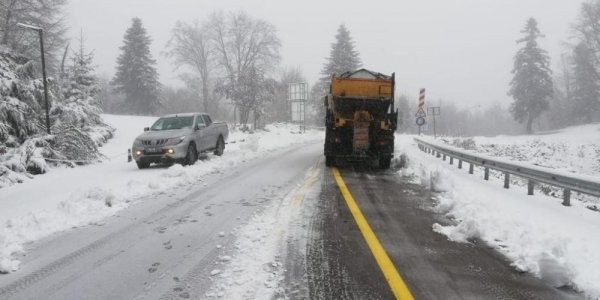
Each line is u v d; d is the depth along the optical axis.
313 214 7.07
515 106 60.88
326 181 10.54
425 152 19.98
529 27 59.41
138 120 32.59
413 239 5.79
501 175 14.62
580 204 8.34
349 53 55.47
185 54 63.25
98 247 5.45
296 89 41.31
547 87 58.81
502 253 5.27
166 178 10.45
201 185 9.89
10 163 13.29
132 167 14.39
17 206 8.52
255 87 37.56
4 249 5.24
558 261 4.35
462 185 9.25
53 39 35.34
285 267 4.72
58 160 15.72
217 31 63.31
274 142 25.72
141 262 4.90
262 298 3.97
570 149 31.05
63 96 24.42
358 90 13.57
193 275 4.50
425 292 4.15
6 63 16.98
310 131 44.34
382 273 4.59
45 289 4.22
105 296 4.05
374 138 12.92
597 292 4.13
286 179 10.82
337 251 5.25
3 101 15.70
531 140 38.69
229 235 5.88
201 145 14.58
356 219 6.77
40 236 5.93
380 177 11.33
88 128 23.02
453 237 5.85
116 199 7.96
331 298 3.98
